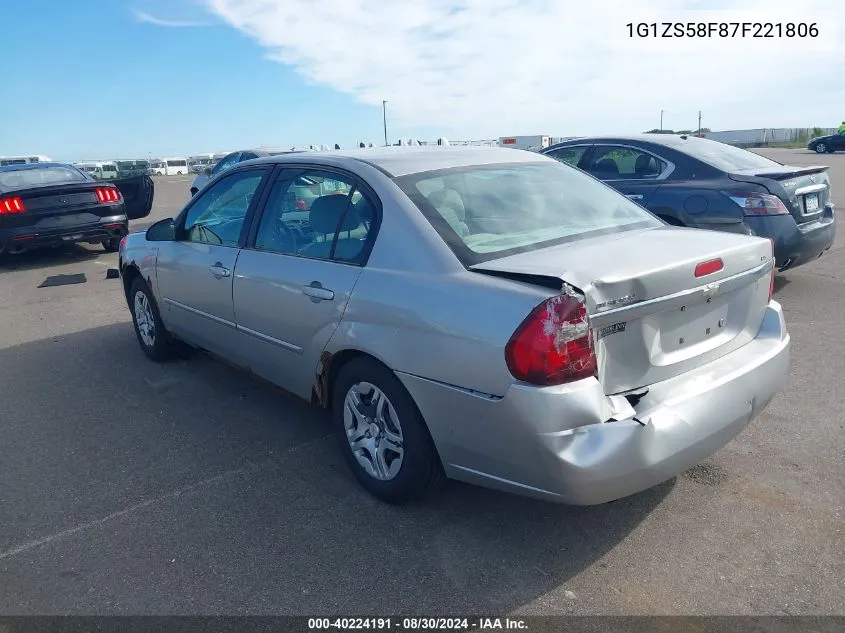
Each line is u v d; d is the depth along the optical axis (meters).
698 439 2.79
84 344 6.28
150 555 3.07
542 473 2.63
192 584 2.87
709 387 2.89
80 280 9.41
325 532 3.20
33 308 7.86
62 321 7.19
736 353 3.18
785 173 6.48
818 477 3.51
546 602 2.71
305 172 3.90
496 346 2.64
